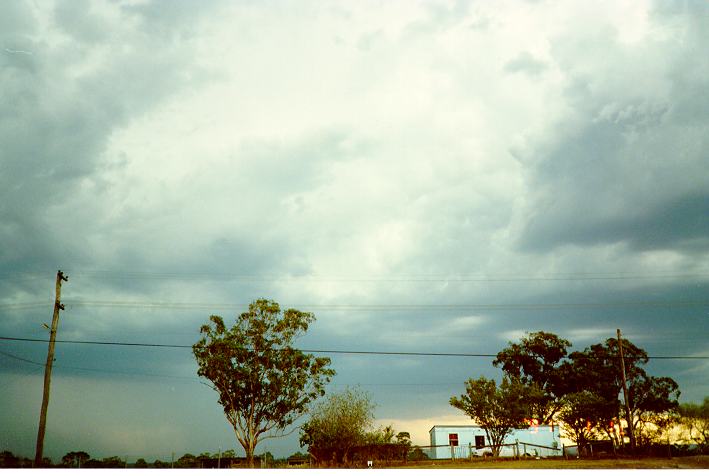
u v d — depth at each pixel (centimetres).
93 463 4000
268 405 3691
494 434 4053
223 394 3684
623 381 4162
